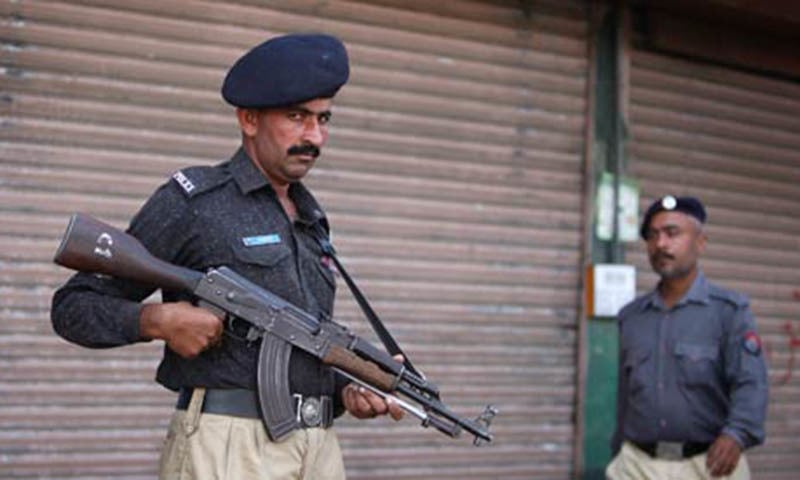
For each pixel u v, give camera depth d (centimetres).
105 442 470
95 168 466
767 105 668
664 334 456
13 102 452
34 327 456
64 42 460
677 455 450
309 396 280
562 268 588
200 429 271
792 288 678
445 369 554
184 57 483
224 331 271
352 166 528
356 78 527
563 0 585
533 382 580
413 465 546
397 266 539
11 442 452
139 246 267
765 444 665
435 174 550
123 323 263
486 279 565
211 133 489
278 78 273
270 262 276
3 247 450
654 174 621
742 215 657
